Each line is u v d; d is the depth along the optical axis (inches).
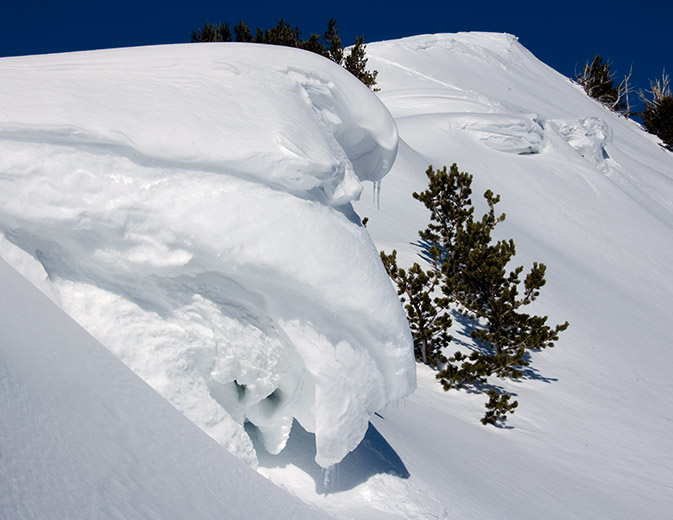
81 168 153.4
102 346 131.1
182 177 163.6
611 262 908.0
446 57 2121.1
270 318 181.2
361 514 180.9
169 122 168.9
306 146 186.5
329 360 178.1
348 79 244.2
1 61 209.0
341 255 178.5
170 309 169.2
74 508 68.2
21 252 149.4
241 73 210.1
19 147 148.9
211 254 161.9
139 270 161.3
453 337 506.0
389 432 261.0
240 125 180.2
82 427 87.8
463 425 361.7
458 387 434.6
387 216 687.7
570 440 383.6
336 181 193.2
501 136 1132.5
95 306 160.2
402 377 197.0
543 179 1073.5
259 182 173.5
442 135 1101.1
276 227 169.3
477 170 1026.7
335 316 177.8
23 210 147.6
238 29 1393.9
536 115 1235.9
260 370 181.2
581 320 627.2
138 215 157.2
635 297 810.8
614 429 412.8
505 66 2278.5
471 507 215.6
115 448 89.7
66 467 74.7
